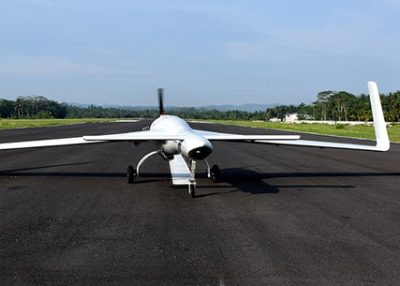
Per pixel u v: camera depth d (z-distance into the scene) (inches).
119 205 299.7
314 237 222.4
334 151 820.6
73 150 762.2
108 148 811.4
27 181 405.7
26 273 167.3
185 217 265.1
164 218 261.9
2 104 7603.4
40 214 269.7
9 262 179.9
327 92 6161.4
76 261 181.9
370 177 459.2
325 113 6136.8
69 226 240.7
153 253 193.6
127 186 382.9
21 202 306.7
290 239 218.2
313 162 612.7
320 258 188.5
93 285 155.9
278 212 281.4
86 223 248.1
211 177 421.4
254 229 237.5
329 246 206.8
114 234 224.8
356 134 1485.0
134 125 2346.2
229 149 834.8
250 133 1518.2
